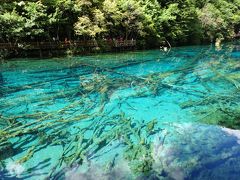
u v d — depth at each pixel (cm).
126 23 2822
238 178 671
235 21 5044
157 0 3703
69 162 725
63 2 2283
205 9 4500
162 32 3372
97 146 814
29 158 749
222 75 1745
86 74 1738
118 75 1727
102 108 1123
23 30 2098
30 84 1470
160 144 843
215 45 3962
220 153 792
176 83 1557
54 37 2448
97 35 2667
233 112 1126
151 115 1089
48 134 889
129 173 686
